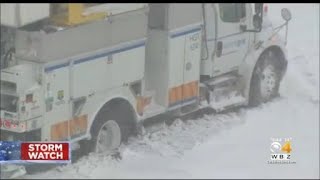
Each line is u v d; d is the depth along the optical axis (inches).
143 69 985.5
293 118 1128.8
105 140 970.7
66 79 893.8
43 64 869.8
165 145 1002.7
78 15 889.5
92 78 921.5
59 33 878.4
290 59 1419.8
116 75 949.2
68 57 890.7
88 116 927.7
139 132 1010.7
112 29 934.4
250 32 1133.1
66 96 896.9
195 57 1051.3
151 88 1024.9
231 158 967.6
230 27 1098.1
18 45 880.3
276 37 1181.1
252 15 1128.8
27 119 866.8
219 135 1050.1
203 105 1084.5
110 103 960.3
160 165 938.7
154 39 1016.2
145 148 989.8
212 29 1071.0
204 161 954.1
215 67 1087.0
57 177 909.2
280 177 910.4
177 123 1075.3
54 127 893.2
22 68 866.1
